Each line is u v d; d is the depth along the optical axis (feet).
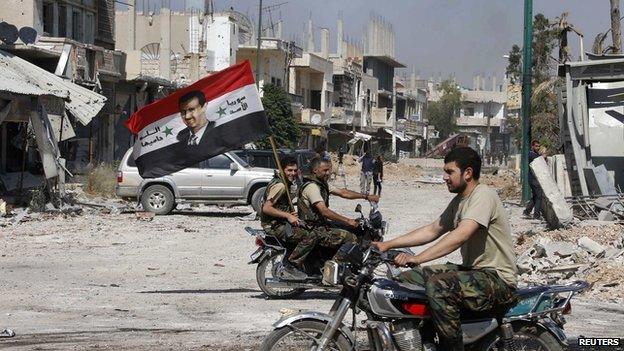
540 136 145.79
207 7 208.13
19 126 111.45
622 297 40.63
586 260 47.70
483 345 21.22
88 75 133.90
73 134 101.45
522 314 21.15
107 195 102.58
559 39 102.47
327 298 40.01
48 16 137.28
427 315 20.76
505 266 21.06
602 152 82.38
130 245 60.80
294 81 258.37
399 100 396.98
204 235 67.46
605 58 80.79
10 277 45.55
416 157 365.81
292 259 38.24
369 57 355.15
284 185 39.19
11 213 78.23
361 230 38.19
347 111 294.66
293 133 207.00
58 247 59.00
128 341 30.07
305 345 21.56
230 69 37.37
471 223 20.65
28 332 31.53
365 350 21.58
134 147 38.09
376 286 20.88
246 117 37.60
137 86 156.04
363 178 131.03
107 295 40.11
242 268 50.39
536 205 82.94
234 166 83.41
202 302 38.40
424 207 106.22
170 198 83.46
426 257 20.62
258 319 34.53
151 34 208.74
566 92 81.82
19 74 101.65
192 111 37.37
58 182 86.07
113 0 159.22
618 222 68.23
